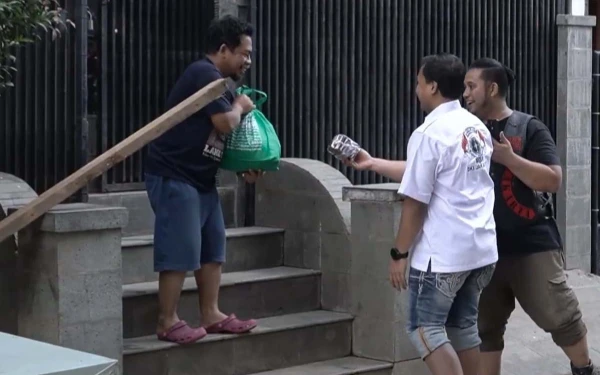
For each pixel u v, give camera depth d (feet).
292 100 30.63
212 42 22.24
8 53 21.22
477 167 19.81
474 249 19.62
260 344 23.88
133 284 24.44
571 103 37.68
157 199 21.88
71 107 26.20
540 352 29.27
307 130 30.99
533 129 22.49
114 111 27.73
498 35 36.14
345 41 31.81
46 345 11.84
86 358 11.22
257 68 29.86
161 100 28.60
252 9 29.58
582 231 38.04
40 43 25.67
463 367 20.48
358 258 25.40
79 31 26.09
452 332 20.35
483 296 23.15
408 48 33.40
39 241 19.80
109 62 27.61
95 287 19.99
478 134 19.95
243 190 28.66
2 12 18.92
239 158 22.36
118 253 20.27
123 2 27.73
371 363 24.85
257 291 25.30
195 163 21.89
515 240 22.41
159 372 22.16
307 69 30.91
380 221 24.82
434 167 19.43
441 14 34.37
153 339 22.72
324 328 25.07
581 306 34.32
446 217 19.49
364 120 32.35
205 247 22.79
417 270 19.74
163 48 28.55
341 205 26.05
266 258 27.04
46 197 19.31
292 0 30.55
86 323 19.86
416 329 19.84
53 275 19.58
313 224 26.55
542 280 22.52
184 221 21.74
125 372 21.58
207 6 29.22
